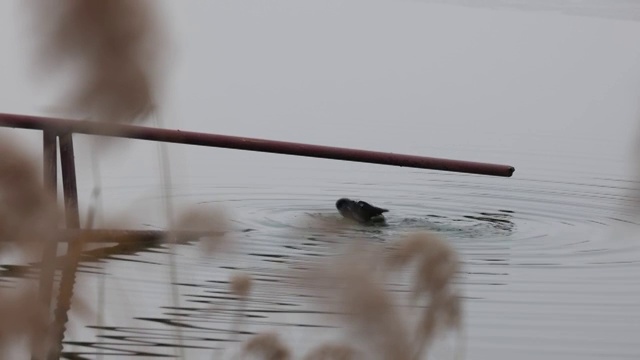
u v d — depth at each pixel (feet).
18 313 25.53
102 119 31.07
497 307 71.72
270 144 77.71
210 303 64.54
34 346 25.77
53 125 71.72
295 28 257.75
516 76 211.61
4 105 136.87
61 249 36.58
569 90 196.54
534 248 92.22
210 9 275.18
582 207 111.75
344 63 217.36
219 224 37.60
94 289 40.34
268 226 93.35
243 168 123.85
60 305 34.30
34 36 29.43
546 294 75.82
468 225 102.22
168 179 40.81
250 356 27.66
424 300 22.48
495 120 166.40
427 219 104.27
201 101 169.89
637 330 67.67
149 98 30.73
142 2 29.45
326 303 22.77
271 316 61.41
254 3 293.64
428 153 139.85
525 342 64.03
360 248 23.29
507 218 106.42
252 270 73.92
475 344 63.21
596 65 226.99
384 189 118.32
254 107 167.94
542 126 162.30
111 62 29.78
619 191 119.14
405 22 282.56
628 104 178.91
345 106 173.06
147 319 60.08
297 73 202.49
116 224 38.40
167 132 75.05
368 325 22.20
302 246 84.53
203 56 212.64
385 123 160.35
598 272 83.66
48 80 30.12
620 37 268.21
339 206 99.09
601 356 62.64
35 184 29.12
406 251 22.62
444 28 276.21
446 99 183.73
